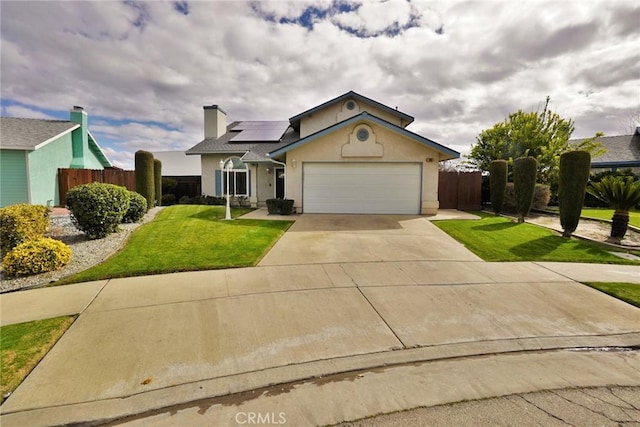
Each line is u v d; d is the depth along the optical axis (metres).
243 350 3.45
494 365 3.24
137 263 6.59
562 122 18.14
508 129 19.62
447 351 3.48
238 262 6.69
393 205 13.79
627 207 8.97
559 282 5.65
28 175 14.08
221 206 16.38
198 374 3.04
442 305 4.64
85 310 4.45
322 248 7.92
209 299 4.82
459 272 6.18
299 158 13.81
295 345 3.55
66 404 2.62
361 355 3.38
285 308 4.51
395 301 4.77
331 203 13.92
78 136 17.80
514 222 11.38
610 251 7.85
